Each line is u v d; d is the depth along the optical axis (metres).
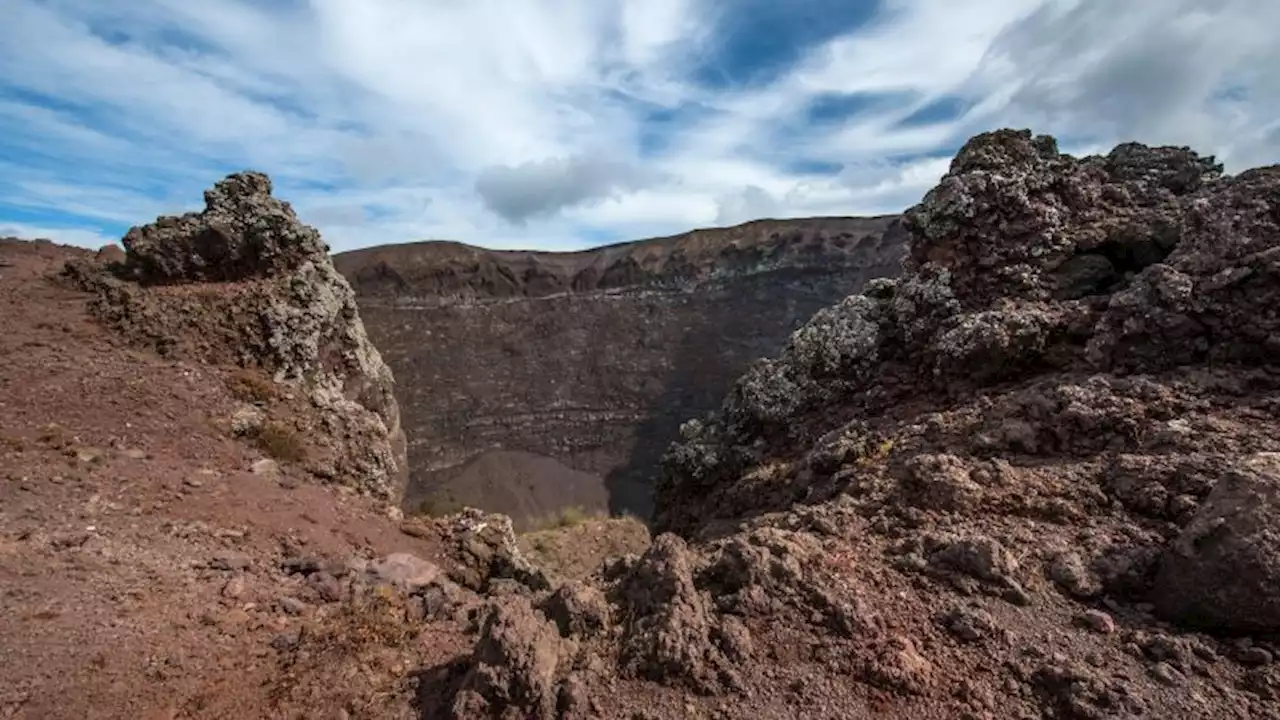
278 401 12.97
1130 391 6.86
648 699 4.11
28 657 4.74
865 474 7.11
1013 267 9.57
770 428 10.84
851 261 66.44
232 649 5.25
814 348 10.86
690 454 11.82
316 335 14.85
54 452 8.99
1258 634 4.28
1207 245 7.57
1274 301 6.86
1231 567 4.34
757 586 4.89
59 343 12.62
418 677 4.66
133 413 10.84
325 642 5.21
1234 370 6.83
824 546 5.65
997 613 4.72
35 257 19.86
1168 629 4.52
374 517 10.35
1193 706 3.86
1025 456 6.75
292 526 8.81
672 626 4.45
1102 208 9.96
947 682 4.14
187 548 7.26
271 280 15.34
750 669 4.30
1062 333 8.47
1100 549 5.22
